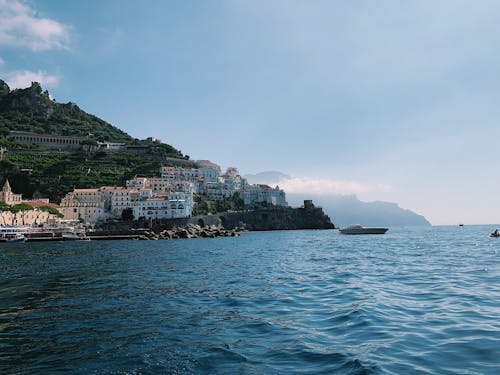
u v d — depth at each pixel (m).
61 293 23.58
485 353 11.23
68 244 104.69
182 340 13.50
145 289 24.80
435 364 10.48
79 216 182.62
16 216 145.88
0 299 21.95
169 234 144.00
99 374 10.45
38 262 47.19
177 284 26.97
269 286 25.59
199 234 156.62
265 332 14.40
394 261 41.62
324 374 10.09
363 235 143.12
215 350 12.34
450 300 19.44
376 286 24.53
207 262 44.56
